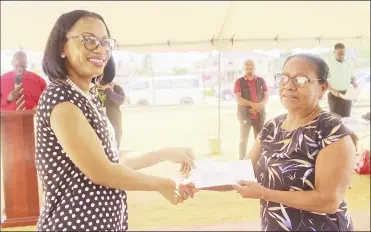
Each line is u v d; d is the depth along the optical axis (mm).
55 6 3793
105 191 1237
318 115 1438
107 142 1260
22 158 3238
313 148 1396
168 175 1412
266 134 1579
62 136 1142
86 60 1209
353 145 1394
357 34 4527
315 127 1408
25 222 3309
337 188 1344
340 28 4648
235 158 1592
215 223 2598
